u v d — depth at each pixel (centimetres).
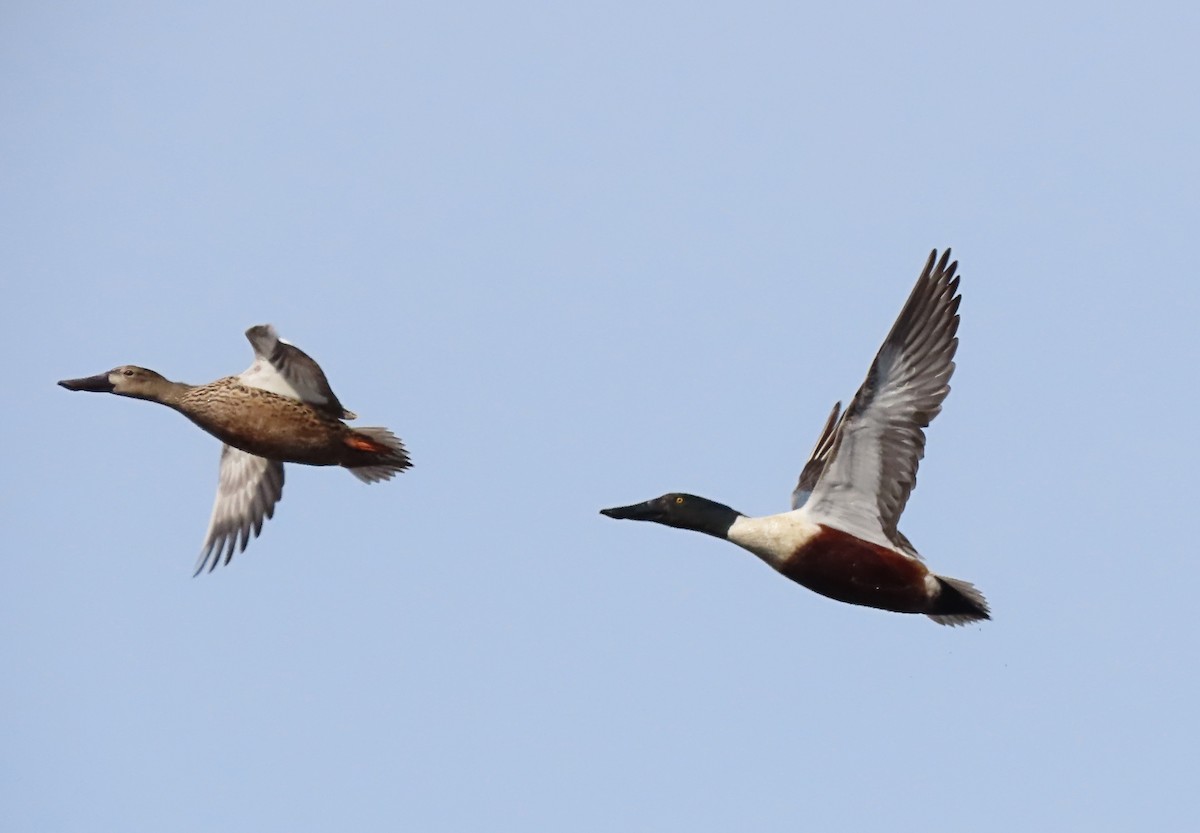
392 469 1984
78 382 1930
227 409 1861
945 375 1614
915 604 1633
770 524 1644
